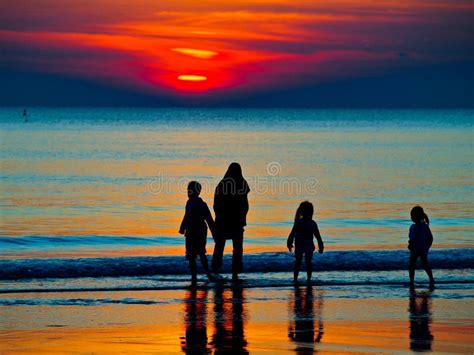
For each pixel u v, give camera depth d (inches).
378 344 1473.9
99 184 7416.3
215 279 2169.0
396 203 5846.5
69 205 5600.4
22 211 5216.5
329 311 1771.7
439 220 4736.7
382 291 2016.5
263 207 5511.8
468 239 3850.9
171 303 1850.4
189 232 2106.3
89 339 1510.8
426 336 1540.4
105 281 2128.4
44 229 4266.7
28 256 3107.8
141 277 2199.8
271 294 1967.3
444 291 2021.4
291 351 1423.5
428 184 7500.0
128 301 1870.1
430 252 2507.4
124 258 2373.3
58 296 1921.8
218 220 2188.7
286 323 1649.9
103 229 4254.4
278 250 3380.9
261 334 1553.9
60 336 1531.7
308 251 2137.1
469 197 6299.2
